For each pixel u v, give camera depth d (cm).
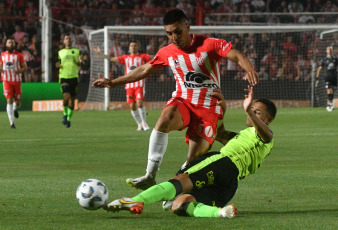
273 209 1574
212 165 1468
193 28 6931
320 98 7619
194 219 1420
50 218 1455
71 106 4869
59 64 4944
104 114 6488
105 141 3703
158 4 8719
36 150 3212
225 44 1652
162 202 1675
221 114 1717
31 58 7612
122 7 8531
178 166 2573
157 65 1769
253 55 7994
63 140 3772
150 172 1622
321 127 4659
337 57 6625
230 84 7450
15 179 2180
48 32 7144
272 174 2280
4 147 3366
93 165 2608
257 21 8938
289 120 5391
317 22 8988
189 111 1692
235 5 8969
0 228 1335
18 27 7700
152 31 7288
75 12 8250
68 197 1777
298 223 1374
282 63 7975
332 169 2433
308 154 2981
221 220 1407
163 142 1634
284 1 9025
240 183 2052
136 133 4278
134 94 4550
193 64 1683
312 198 1752
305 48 8044
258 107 1599
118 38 7844
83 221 1412
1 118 5978
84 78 7450
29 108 7194
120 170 2444
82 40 7994
